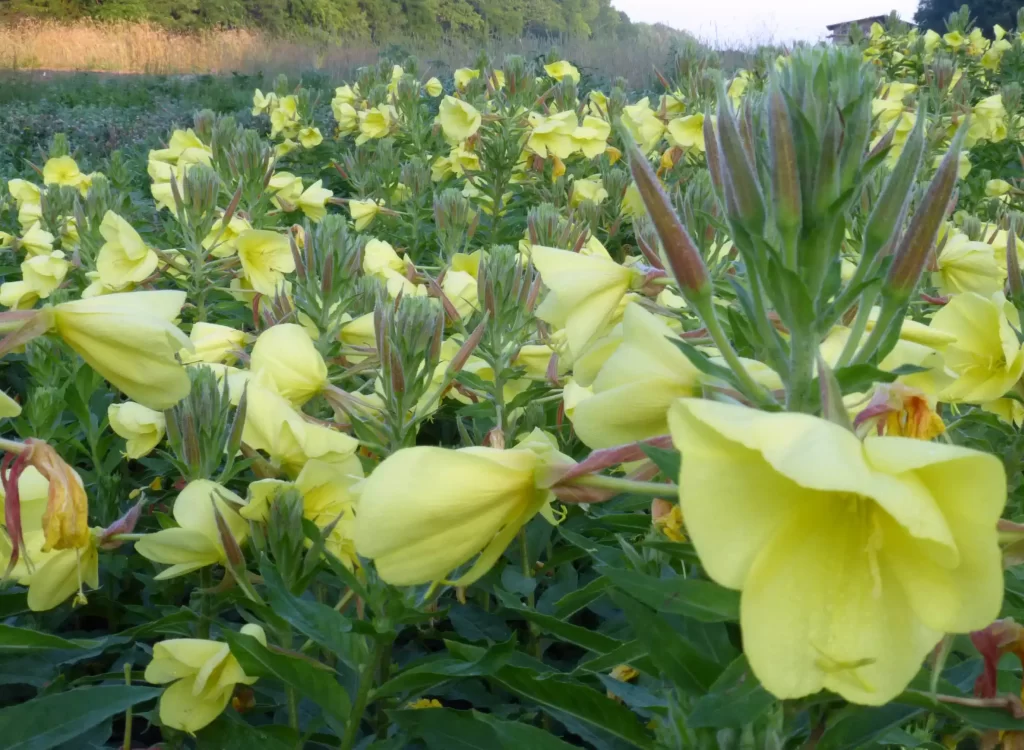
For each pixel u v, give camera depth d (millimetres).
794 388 245
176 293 352
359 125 1640
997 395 464
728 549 183
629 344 284
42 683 455
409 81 1514
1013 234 499
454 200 908
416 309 442
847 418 202
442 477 237
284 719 457
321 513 409
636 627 279
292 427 429
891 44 2443
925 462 173
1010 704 246
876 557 194
